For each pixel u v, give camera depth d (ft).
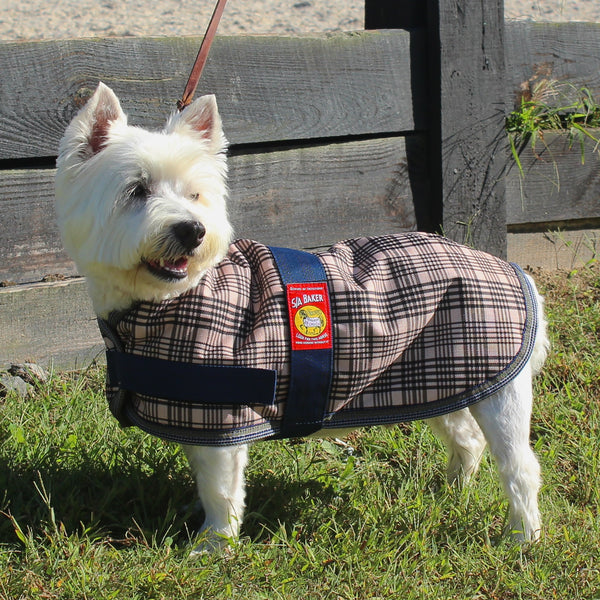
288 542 5.02
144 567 4.81
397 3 6.81
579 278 7.23
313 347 4.83
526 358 4.98
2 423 5.53
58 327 6.17
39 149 5.99
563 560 4.99
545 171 7.20
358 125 6.64
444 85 6.68
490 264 5.08
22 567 4.76
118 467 5.32
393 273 4.97
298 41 6.43
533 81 7.15
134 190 4.83
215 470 4.89
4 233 6.03
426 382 4.94
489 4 6.69
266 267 4.94
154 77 6.16
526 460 5.05
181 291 4.81
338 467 5.56
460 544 5.08
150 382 4.79
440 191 6.83
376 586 4.84
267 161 6.49
